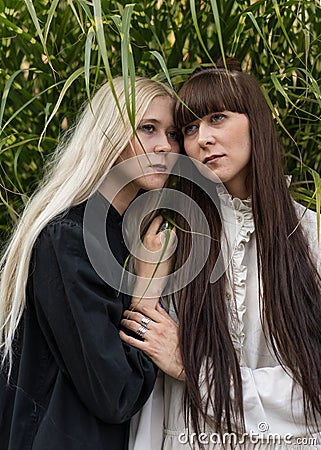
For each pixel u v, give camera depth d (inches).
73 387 39.3
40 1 48.9
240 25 46.5
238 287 41.8
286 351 40.7
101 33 36.6
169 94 41.7
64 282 38.0
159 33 51.1
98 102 41.5
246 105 40.9
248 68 52.6
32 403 39.6
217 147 40.6
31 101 45.9
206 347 40.3
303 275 41.8
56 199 40.2
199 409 39.7
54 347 39.3
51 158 46.4
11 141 50.1
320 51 50.6
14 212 45.5
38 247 39.2
